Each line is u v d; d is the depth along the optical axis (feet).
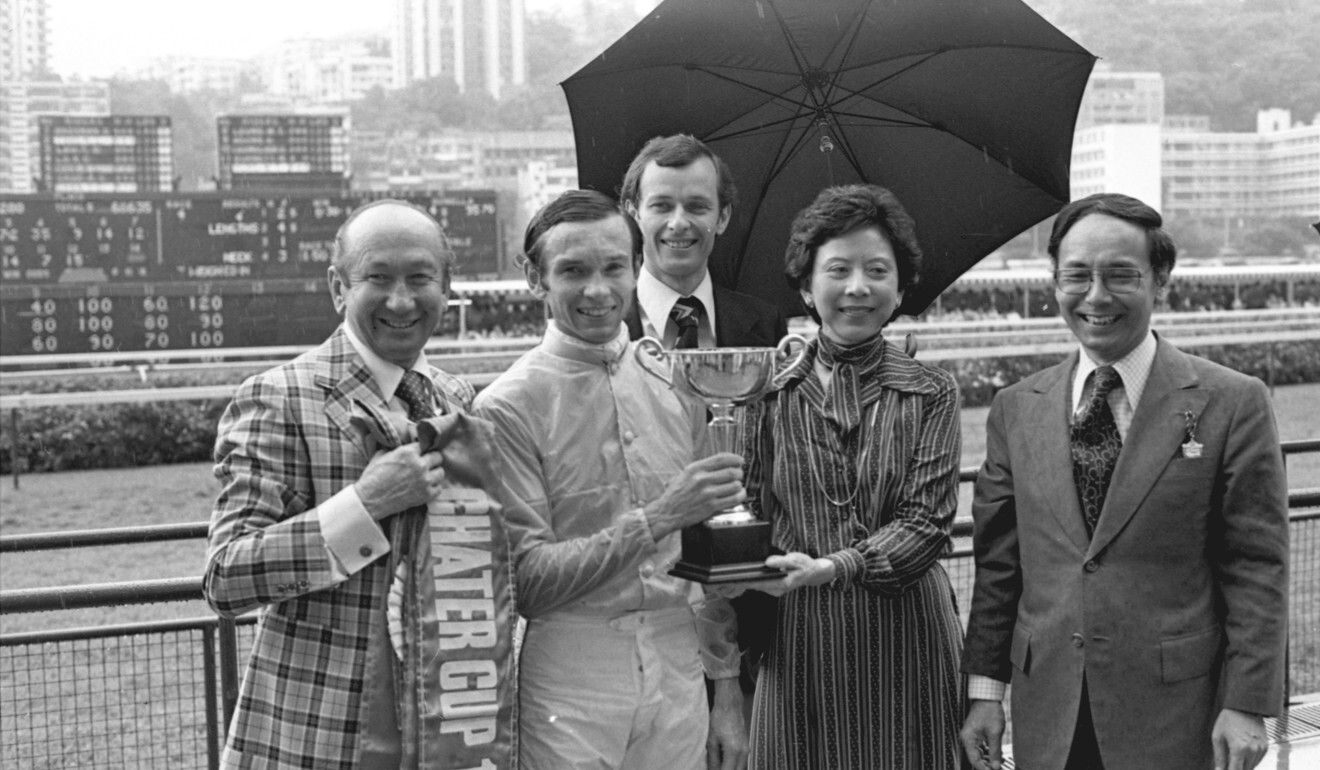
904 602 8.65
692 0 12.33
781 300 13.10
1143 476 8.23
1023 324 83.76
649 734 8.07
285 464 7.30
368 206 7.80
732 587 7.91
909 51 12.63
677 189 10.62
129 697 19.75
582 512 8.05
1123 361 8.56
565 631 7.93
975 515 9.23
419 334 7.66
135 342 72.23
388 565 7.29
